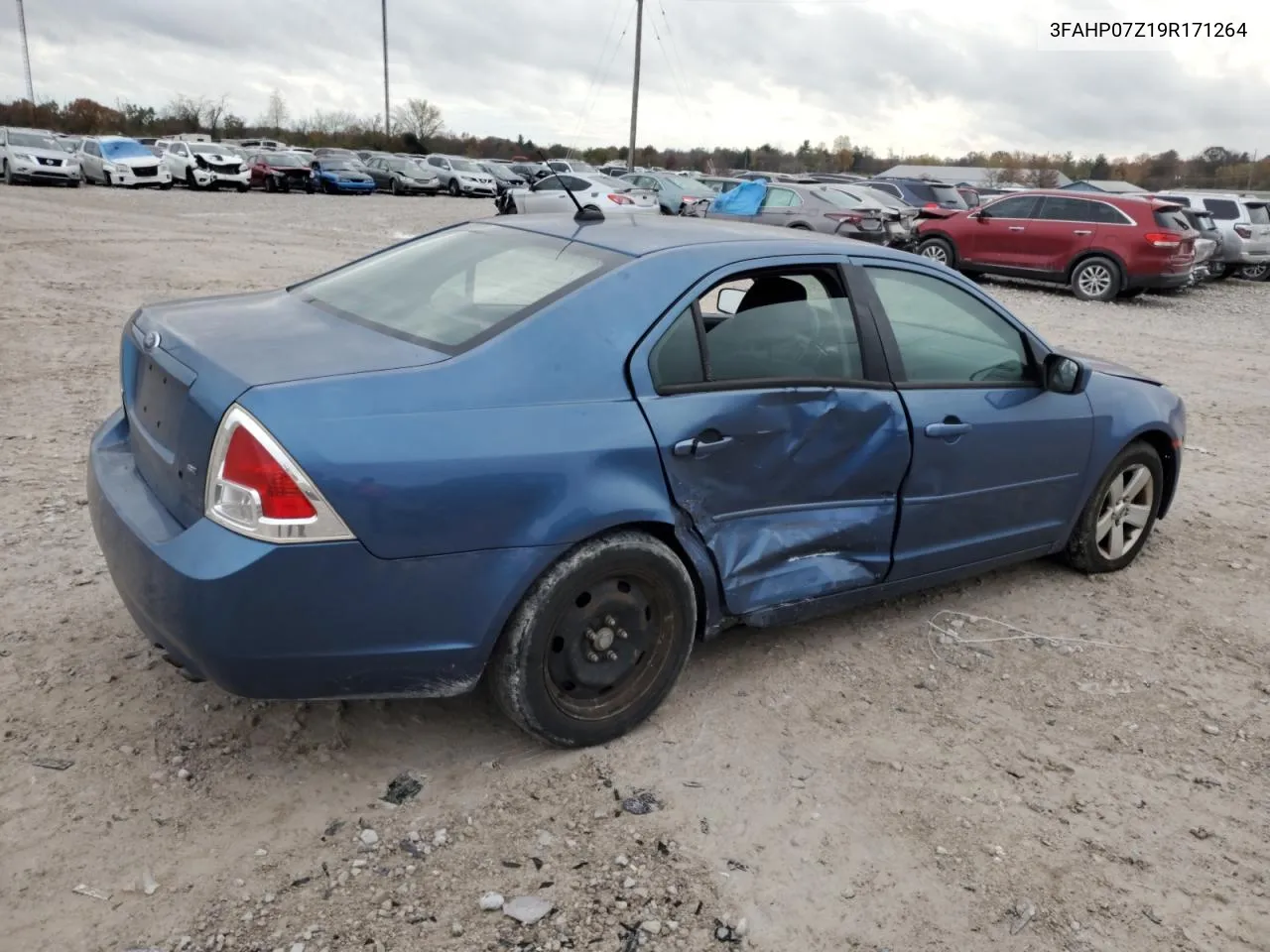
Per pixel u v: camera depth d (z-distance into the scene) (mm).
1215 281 23109
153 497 3014
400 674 2891
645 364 3178
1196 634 4453
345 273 3877
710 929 2592
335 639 2744
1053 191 17797
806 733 3479
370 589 2734
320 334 3141
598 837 2891
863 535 3801
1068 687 3924
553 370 3025
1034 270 17797
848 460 3662
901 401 3799
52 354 8312
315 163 37219
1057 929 2684
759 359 3467
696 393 3266
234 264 14547
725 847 2891
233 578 2594
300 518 2609
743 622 3590
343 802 2973
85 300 10906
